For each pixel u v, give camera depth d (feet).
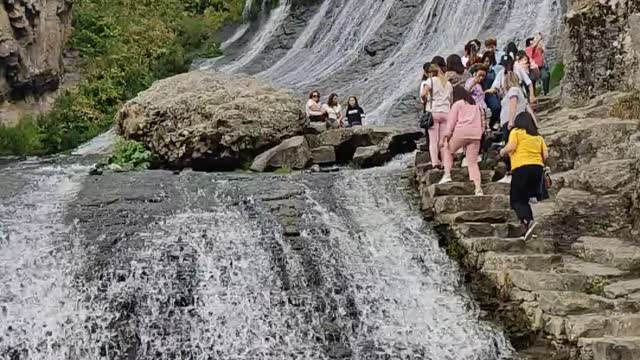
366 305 30.37
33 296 29.53
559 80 56.18
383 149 45.52
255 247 31.99
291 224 33.45
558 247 31.99
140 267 30.37
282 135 47.57
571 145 36.01
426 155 38.24
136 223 33.14
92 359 27.94
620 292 27.48
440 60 36.73
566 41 47.93
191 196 36.50
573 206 32.73
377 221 34.42
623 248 30.04
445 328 29.22
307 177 39.70
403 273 31.58
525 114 31.19
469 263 31.07
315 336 29.01
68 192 37.47
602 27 43.21
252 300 30.07
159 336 28.71
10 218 33.35
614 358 24.80
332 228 33.35
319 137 47.14
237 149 46.70
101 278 29.91
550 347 27.02
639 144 33.09
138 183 39.04
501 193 34.30
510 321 28.53
